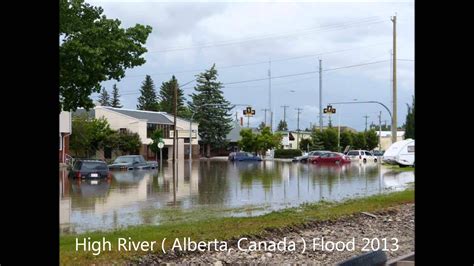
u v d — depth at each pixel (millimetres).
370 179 31625
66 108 16031
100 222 14008
